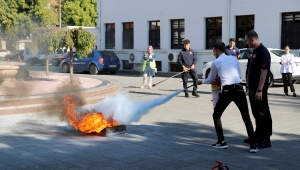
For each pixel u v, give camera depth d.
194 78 13.50
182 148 7.07
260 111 7.02
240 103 6.73
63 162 6.24
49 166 6.04
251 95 7.05
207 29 23.91
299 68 16.20
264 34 21.28
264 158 6.45
